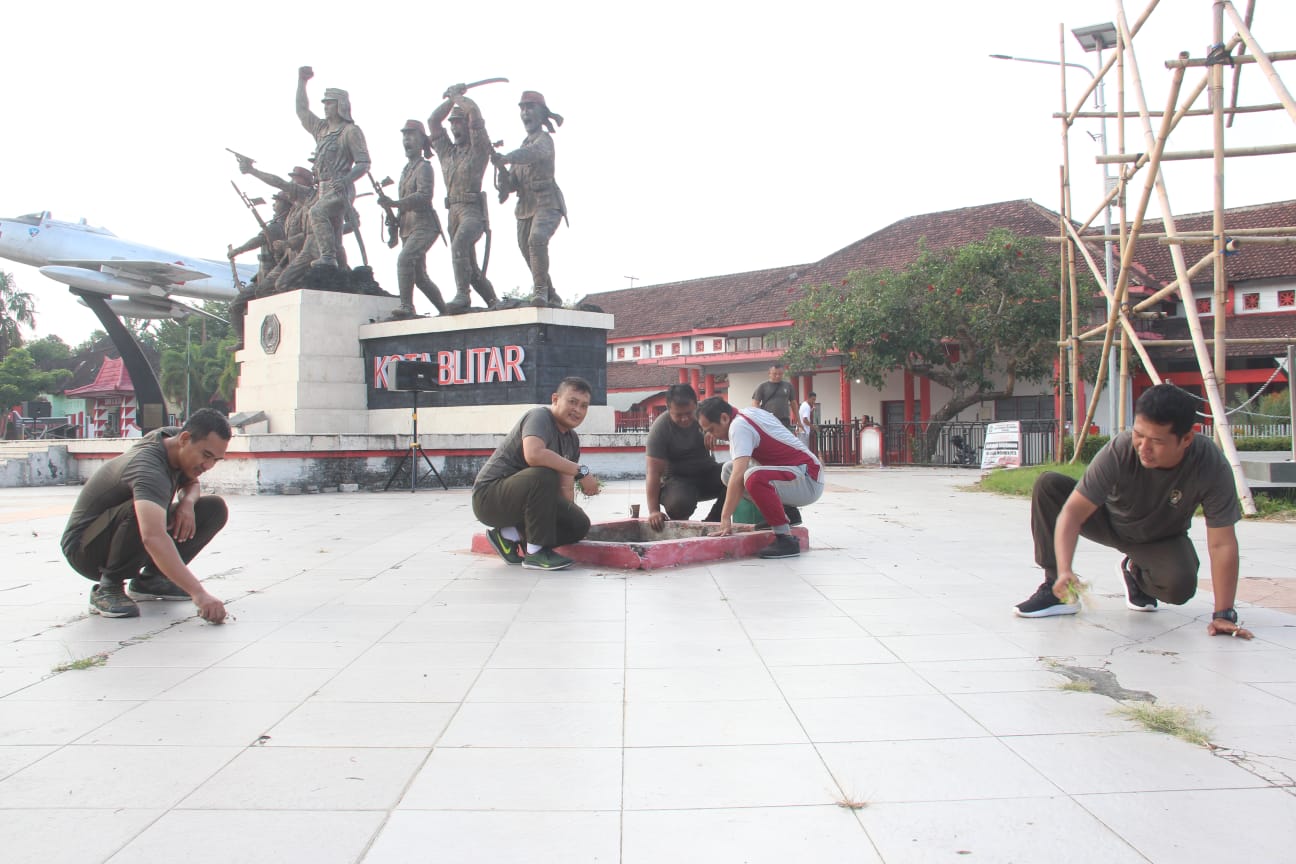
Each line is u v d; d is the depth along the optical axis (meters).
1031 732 2.77
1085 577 5.39
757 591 5.09
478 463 15.20
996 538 7.42
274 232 19.66
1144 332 23.00
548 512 5.79
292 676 3.48
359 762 2.59
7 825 2.19
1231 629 3.90
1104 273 21.53
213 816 2.24
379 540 7.73
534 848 2.06
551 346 15.20
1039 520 4.45
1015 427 18.66
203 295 39.19
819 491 6.58
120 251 33.88
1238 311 24.19
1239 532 7.49
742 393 31.52
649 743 2.72
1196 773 2.43
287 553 6.91
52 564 6.57
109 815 2.25
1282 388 22.67
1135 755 2.57
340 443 13.95
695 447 7.04
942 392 26.47
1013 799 2.29
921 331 22.73
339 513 10.35
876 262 28.98
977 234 27.50
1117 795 2.30
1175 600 4.18
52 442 19.64
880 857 2.00
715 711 3.01
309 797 2.35
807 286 25.20
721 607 4.67
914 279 22.86
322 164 17.28
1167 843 2.04
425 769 2.54
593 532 6.82
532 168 15.39
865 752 2.62
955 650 3.75
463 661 3.68
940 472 20.05
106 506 4.63
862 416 28.11
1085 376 20.86
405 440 14.54
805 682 3.33
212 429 4.51
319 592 5.24
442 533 8.24
